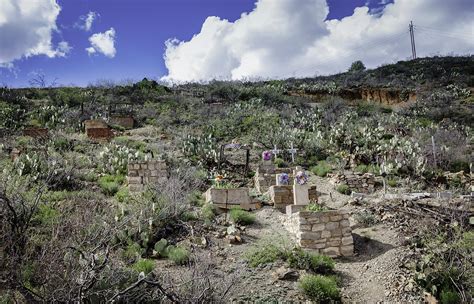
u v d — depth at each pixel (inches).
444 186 666.2
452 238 406.3
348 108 1384.1
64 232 357.1
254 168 764.6
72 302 253.6
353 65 2406.5
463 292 322.3
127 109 1226.6
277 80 1924.2
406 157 773.3
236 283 328.2
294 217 448.5
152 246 408.5
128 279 297.9
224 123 1099.9
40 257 306.7
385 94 1667.1
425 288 338.6
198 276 300.2
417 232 434.0
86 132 904.3
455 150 831.1
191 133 975.6
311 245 418.3
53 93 1368.1
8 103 1160.2
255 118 1131.9
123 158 697.6
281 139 902.4
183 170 650.8
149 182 591.2
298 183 508.1
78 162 671.8
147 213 439.8
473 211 474.0
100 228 370.6
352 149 862.5
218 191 537.3
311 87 1724.9
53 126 979.9
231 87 1583.4
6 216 365.1
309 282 339.3
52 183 560.4
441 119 1314.0
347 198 598.5
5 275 286.7
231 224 472.7
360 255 418.6
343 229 427.8
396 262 381.4
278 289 342.0
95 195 526.6
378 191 645.9
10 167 561.3
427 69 1980.8
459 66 2010.3
